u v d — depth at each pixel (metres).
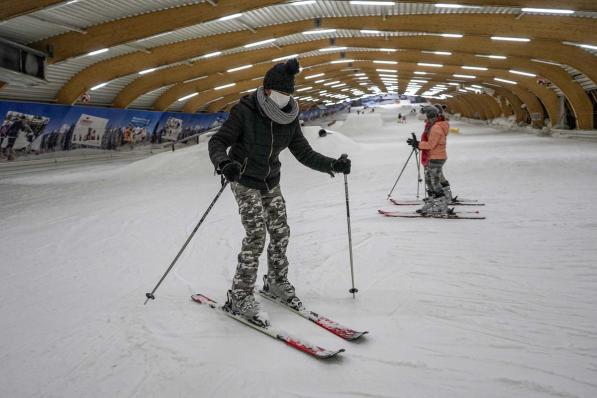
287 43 18.42
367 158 13.02
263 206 2.35
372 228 4.31
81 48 11.32
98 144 19.17
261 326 2.11
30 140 15.44
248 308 2.17
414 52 22.22
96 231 4.80
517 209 4.96
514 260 3.13
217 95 27.72
